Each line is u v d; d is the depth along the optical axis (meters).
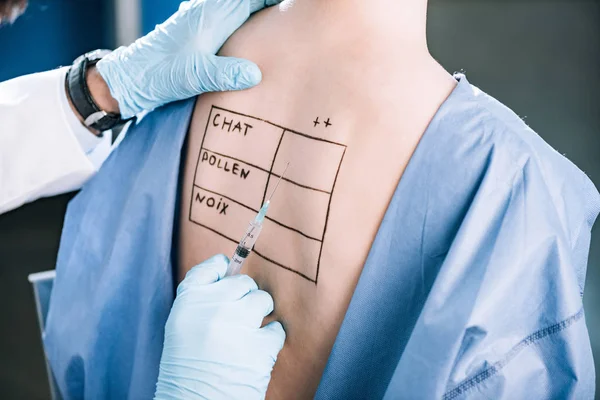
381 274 0.80
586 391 0.80
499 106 0.81
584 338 0.78
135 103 1.06
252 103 0.91
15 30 3.12
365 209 0.81
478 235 0.76
